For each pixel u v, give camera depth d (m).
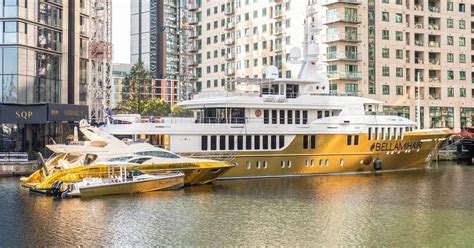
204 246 29.91
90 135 46.06
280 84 56.69
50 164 47.97
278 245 30.05
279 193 45.06
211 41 129.38
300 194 44.69
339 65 94.12
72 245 29.97
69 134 67.44
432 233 32.41
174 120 54.44
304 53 60.12
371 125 57.66
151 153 46.28
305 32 60.19
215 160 50.38
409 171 61.06
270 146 53.59
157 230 33.03
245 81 57.09
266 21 112.19
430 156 62.81
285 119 55.03
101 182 43.19
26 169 56.59
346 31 93.81
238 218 36.03
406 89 98.62
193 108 55.28
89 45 84.56
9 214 36.72
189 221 35.19
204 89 131.38
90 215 36.59
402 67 98.19
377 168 58.56
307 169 55.28
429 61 100.81
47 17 72.38
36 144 68.56
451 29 103.00
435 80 101.44
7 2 66.75
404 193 45.81
